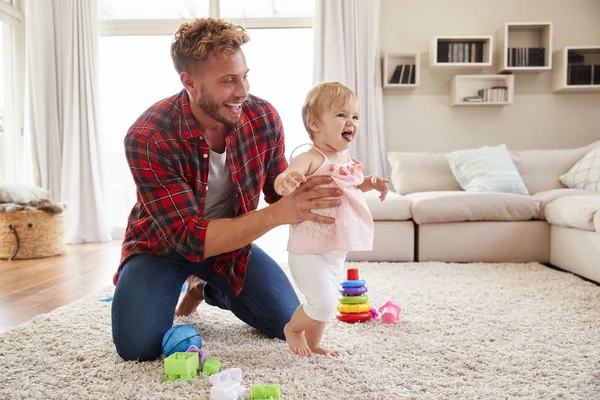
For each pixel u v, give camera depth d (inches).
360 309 85.2
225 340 75.3
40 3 200.5
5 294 113.2
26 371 63.5
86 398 55.2
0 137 199.2
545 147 206.8
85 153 206.1
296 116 217.3
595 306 93.5
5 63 201.3
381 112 204.7
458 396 54.2
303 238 62.6
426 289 109.2
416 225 151.8
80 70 204.4
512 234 146.1
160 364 65.5
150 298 68.0
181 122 64.6
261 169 71.8
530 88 206.1
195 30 59.2
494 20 206.7
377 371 61.4
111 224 222.4
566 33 205.3
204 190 67.1
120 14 217.0
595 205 119.9
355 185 65.2
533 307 93.3
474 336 75.8
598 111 205.2
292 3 215.5
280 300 74.6
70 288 118.6
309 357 65.9
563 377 59.6
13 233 161.9
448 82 207.8
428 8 208.1
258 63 216.1
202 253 61.7
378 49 203.8
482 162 167.3
